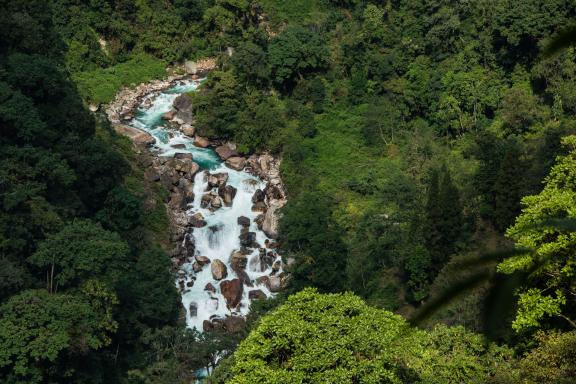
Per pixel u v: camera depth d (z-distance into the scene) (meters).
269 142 91.19
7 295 55.22
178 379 61.31
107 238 63.31
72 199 69.25
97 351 58.81
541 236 35.72
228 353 63.25
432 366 38.06
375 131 93.44
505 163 69.81
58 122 72.38
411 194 82.06
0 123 65.56
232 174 88.75
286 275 76.69
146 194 81.69
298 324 37.28
